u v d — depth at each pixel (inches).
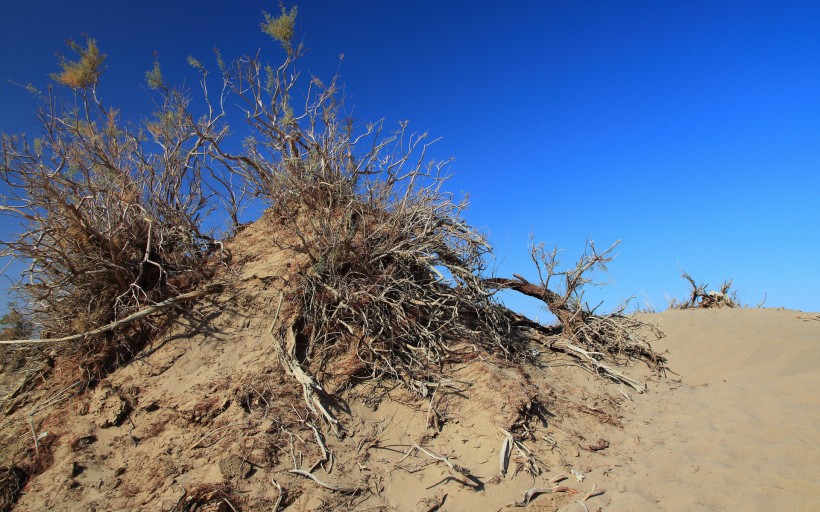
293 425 200.4
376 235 262.7
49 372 239.0
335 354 234.8
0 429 208.8
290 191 287.4
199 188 297.9
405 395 223.8
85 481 182.7
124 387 217.5
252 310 245.1
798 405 232.8
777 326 360.8
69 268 236.2
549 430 217.3
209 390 209.2
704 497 169.2
